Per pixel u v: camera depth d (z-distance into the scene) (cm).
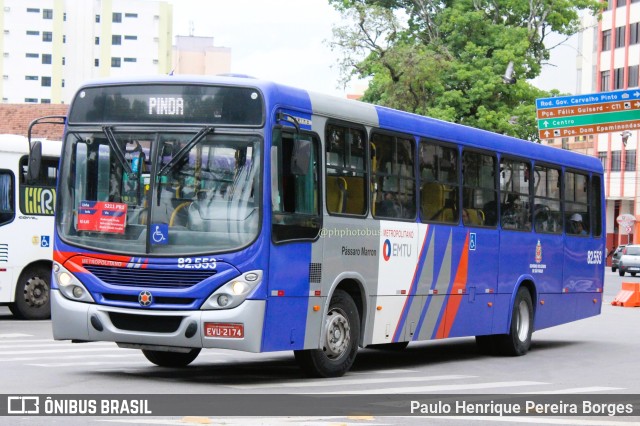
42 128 4422
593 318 2933
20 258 2202
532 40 5256
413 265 1505
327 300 1298
